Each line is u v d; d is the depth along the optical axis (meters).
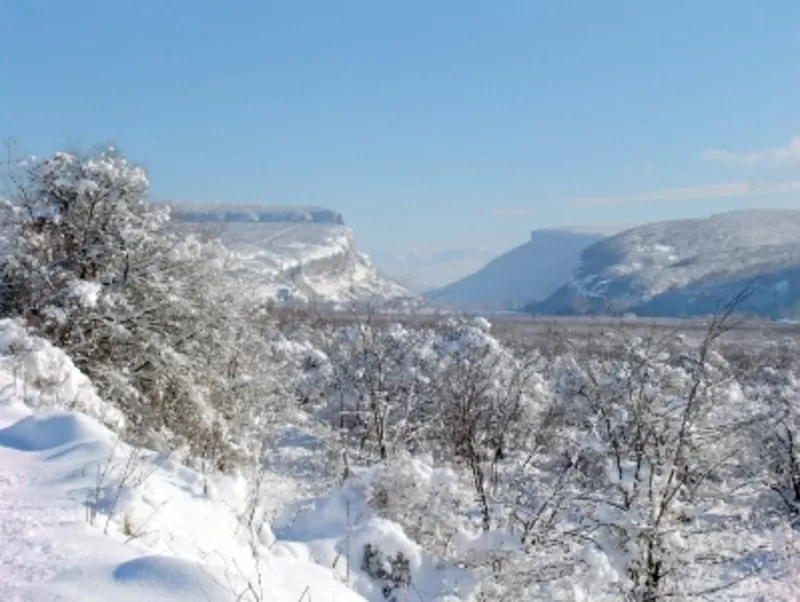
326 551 6.98
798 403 14.73
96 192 12.74
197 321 13.61
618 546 8.53
